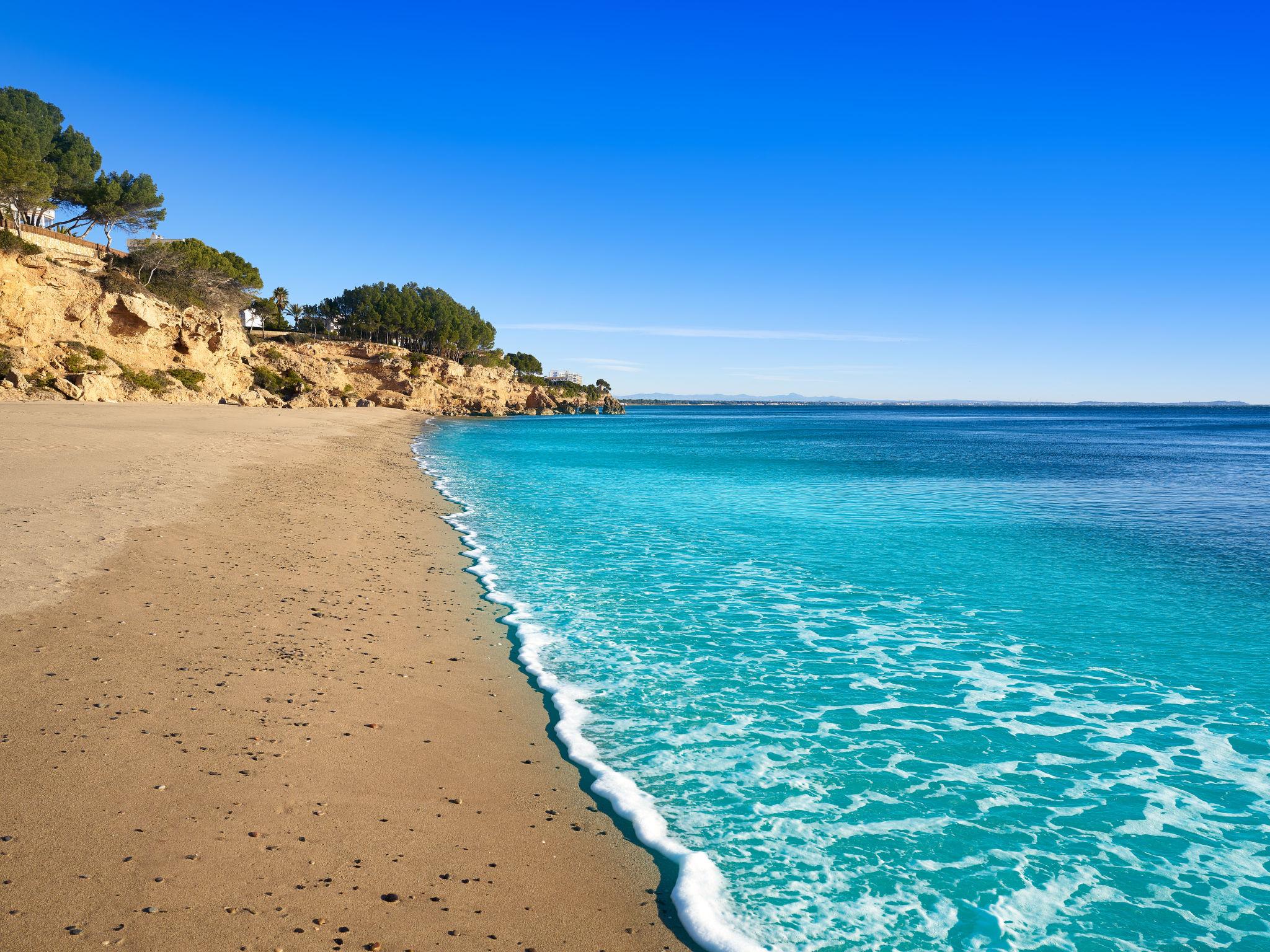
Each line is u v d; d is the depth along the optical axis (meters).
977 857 5.92
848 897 5.36
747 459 48.66
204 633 9.46
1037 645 11.23
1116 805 6.75
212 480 22.14
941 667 10.22
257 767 6.33
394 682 8.71
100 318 61.62
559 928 4.82
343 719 7.54
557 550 17.31
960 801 6.76
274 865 5.05
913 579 15.21
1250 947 4.95
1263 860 5.96
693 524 21.36
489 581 14.21
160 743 6.54
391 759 6.86
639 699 8.88
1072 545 19.06
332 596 11.91
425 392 122.94
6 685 7.32
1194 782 7.18
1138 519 23.66
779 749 7.68
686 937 4.85
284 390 95.69
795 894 5.37
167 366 69.38
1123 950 4.92
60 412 40.66
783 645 10.98
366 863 5.23
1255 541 19.89
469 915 4.82
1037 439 84.94
